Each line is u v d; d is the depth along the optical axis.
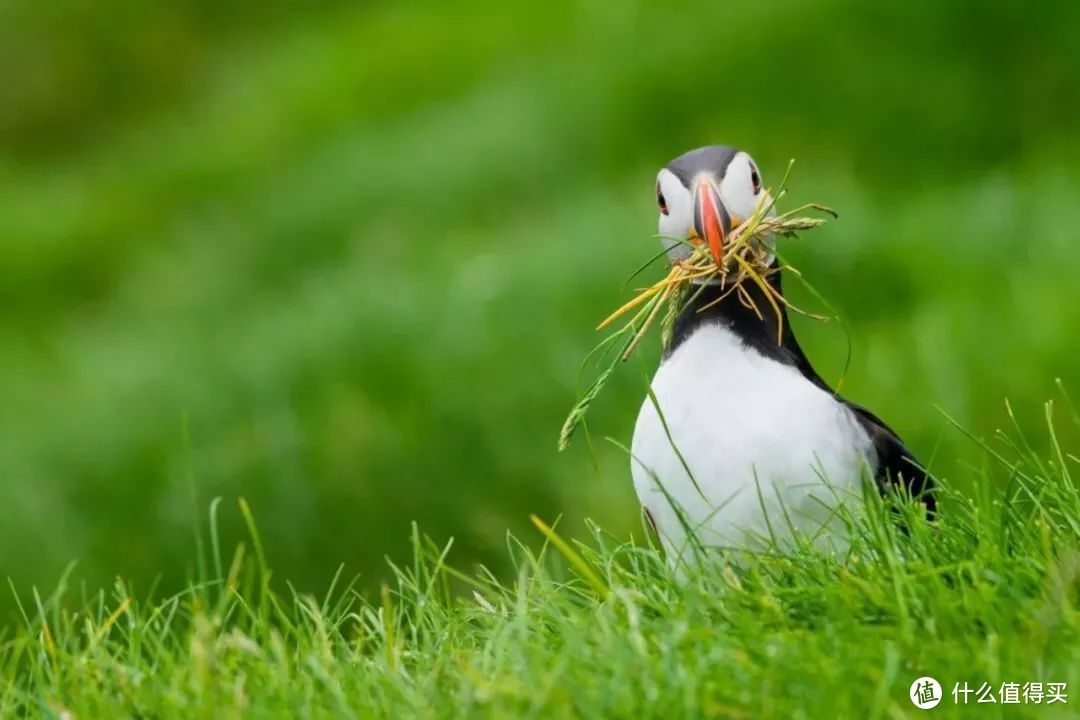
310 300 14.21
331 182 18.59
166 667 5.43
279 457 11.93
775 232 6.39
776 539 5.81
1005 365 11.12
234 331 14.45
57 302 20.03
